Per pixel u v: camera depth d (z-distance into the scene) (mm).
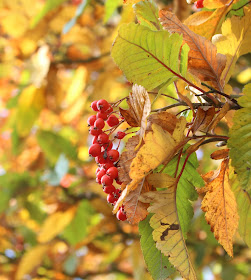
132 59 570
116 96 1409
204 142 576
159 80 584
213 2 630
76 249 1577
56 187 1532
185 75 584
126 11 845
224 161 609
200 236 1336
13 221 1777
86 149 1567
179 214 624
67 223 1444
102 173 584
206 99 585
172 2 1003
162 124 558
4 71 1516
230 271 1416
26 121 1396
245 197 624
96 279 1881
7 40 1475
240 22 625
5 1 1426
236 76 1312
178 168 627
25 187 1589
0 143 1692
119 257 1649
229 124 636
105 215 1514
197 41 594
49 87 1402
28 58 1489
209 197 616
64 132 1636
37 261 1540
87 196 1516
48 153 1499
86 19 1482
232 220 610
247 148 537
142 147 530
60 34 1481
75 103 1455
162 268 604
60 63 1460
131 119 552
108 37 1420
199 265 1318
